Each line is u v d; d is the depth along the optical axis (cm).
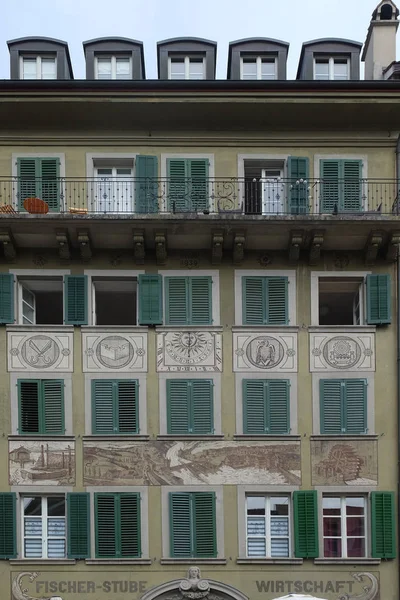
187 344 2172
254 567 2084
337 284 2269
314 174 2297
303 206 2252
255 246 2216
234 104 2241
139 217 2109
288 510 2133
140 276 2200
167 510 2103
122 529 2094
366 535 2117
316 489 2111
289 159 2284
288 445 2131
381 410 2152
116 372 2158
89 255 2197
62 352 2161
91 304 2217
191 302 2203
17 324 2175
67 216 2105
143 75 2508
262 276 2217
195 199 2272
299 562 2080
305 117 2281
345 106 2252
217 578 2078
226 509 2105
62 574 2075
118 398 2148
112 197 2292
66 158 2297
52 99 2227
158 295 2189
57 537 2119
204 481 2112
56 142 2303
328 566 2083
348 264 2228
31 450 2116
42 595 2066
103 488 2106
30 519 2127
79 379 2155
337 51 2436
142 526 2095
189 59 2461
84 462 2116
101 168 2331
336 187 2289
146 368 2161
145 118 2283
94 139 2303
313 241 2153
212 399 2148
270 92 2227
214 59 2452
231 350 2172
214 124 2295
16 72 2422
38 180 2273
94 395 2147
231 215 2114
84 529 2083
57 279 2228
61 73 2427
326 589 2072
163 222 2119
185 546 2089
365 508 2131
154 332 2175
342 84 2223
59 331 2170
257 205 2308
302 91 2228
